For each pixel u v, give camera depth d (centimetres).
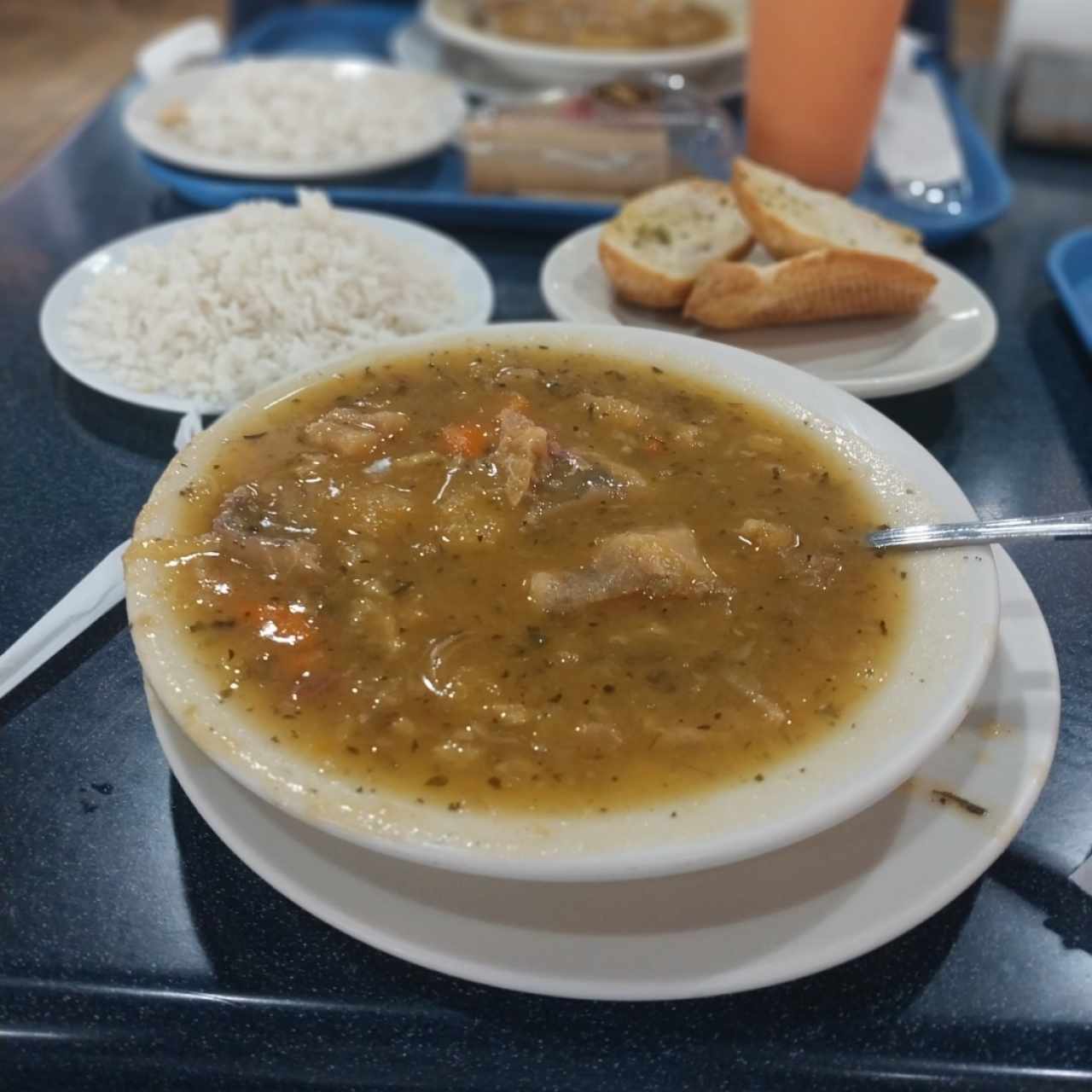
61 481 38
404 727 24
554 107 57
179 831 27
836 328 45
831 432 33
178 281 42
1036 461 41
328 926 25
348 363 35
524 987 22
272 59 69
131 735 29
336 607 27
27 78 108
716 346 36
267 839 24
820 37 50
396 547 29
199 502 29
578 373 36
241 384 40
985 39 114
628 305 45
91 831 27
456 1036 24
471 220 54
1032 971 24
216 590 27
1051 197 61
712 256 46
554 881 22
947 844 24
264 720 24
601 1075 23
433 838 21
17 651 30
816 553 29
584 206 53
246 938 25
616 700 25
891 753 23
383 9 86
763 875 24
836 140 53
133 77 77
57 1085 24
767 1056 23
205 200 56
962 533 28
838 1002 24
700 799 22
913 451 31
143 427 41
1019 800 25
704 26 74
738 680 25
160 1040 24
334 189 56
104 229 55
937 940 25
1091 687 31
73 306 44
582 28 73
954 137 62
